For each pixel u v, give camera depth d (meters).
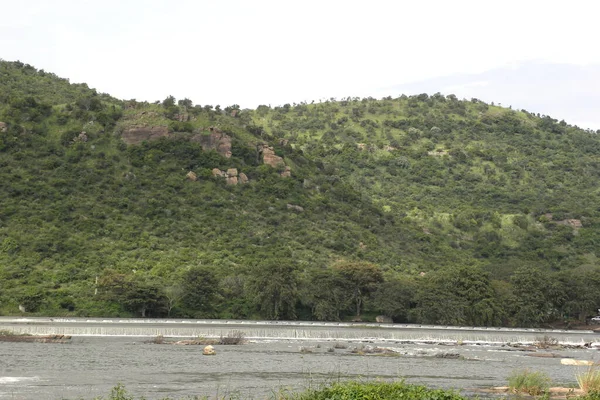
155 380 66.38
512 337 122.06
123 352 86.75
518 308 147.50
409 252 196.25
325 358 87.56
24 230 154.62
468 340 119.75
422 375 75.12
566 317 157.12
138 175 190.50
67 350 86.69
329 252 176.38
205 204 185.50
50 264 142.88
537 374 62.66
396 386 41.28
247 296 140.62
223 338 102.50
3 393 57.53
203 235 170.75
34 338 96.56
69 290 132.50
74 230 159.88
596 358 98.94
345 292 143.75
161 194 184.00
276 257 163.25
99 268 144.25
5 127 191.25
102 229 161.88
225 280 143.38
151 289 130.62
